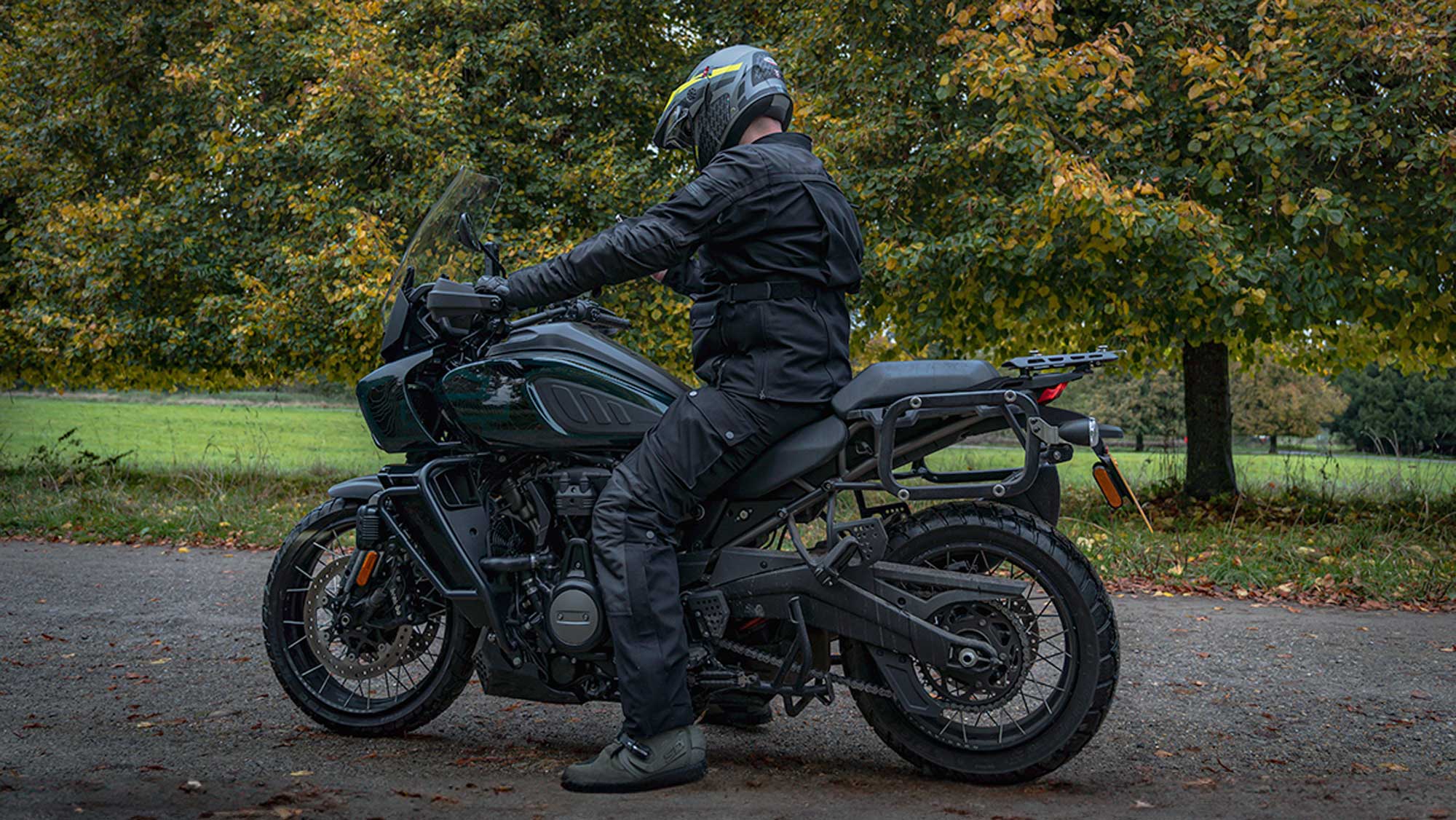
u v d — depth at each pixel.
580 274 2.71
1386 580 6.41
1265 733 3.37
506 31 12.30
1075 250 9.20
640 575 2.70
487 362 2.94
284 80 12.24
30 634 4.91
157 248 12.39
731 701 2.94
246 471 13.42
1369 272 9.18
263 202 12.41
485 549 2.99
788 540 2.96
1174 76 9.50
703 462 2.71
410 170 12.05
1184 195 9.06
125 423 24.73
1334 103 8.70
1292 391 27.33
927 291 9.86
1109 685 2.69
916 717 2.83
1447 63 8.41
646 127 13.20
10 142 13.20
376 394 3.13
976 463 10.55
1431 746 3.22
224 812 2.50
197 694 3.82
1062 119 9.47
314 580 3.33
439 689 3.23
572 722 3.50
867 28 10.41
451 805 2.57
